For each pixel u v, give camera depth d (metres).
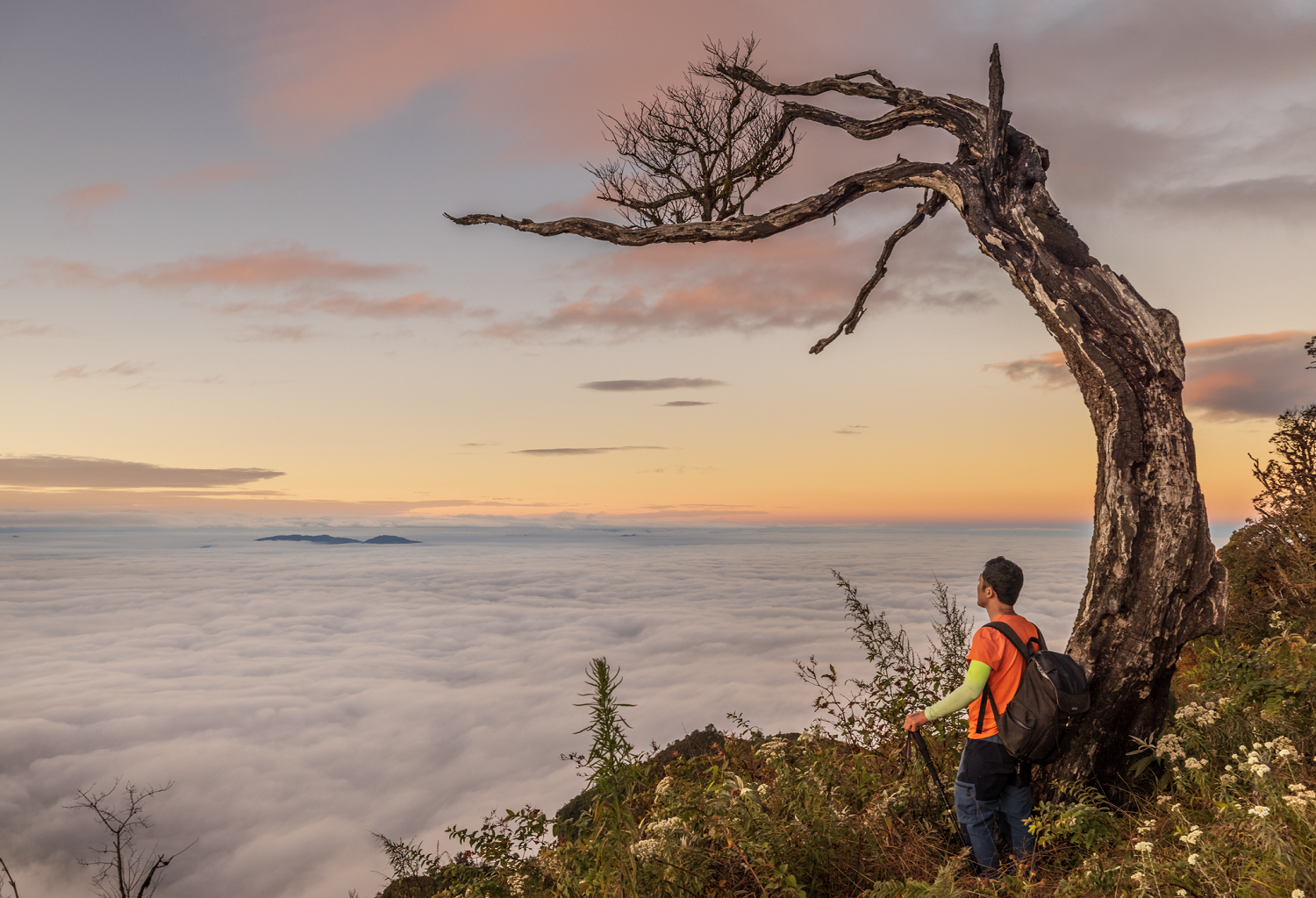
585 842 3.88
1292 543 7.65
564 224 6.47
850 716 5.27
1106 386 4.00
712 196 6.63
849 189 5.42
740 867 3.46
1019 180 4.77
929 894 3.00
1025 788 3.80
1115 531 3.90
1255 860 2.67
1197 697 4.79
